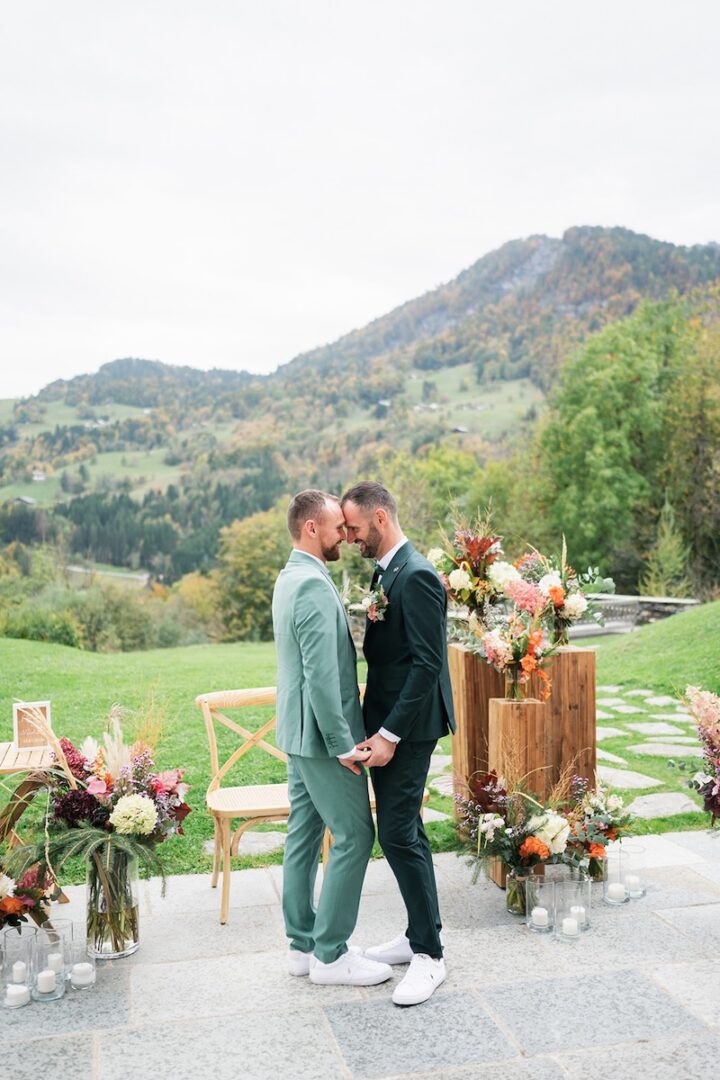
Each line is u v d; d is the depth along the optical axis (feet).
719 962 11.15
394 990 10.48
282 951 11.78
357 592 11.99
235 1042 9.36
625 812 13.82
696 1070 8.66
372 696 11.24
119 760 11.93
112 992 10.60
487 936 12.10
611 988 10.47
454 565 15.07
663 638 40.93
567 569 14.97
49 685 34.71
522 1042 9.27
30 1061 8.99
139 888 13.62
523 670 13.64
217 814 12.79
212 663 44.27
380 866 15.17
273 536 125.90
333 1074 8.70
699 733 13.25
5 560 110.42
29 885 11.06
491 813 12.93
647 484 98.48
